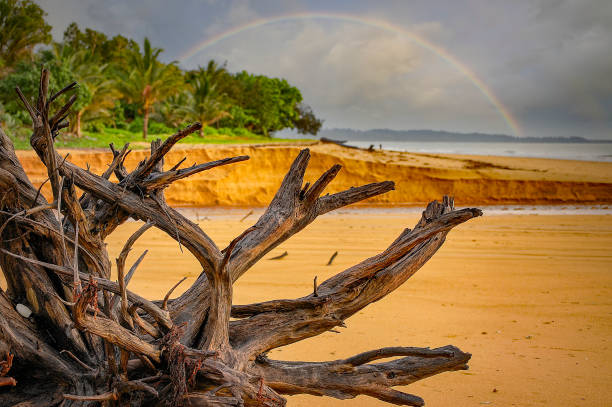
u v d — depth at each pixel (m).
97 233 2.99
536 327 8.07
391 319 8.59
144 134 42.59
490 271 12.30
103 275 3.07
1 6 37.81
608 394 5.35
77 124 34.34
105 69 49.44
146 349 2.66
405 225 20.91
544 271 12.31
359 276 3.18
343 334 7.81
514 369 6.20
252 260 3.13
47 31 40.41
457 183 31.64
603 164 43.78
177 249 15.02
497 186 31.45
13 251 2.86
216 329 2.95
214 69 71.31
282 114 92.31
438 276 11.78
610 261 13.49
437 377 6.01
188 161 30.67
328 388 3.10
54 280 2.95
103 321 2.46
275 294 9.94
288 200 3.22
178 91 53.78
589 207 28.62
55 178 2.67
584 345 7.12
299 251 14.91
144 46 42.47
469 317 8.68
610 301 9.59
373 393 3.12
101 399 2.50
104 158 26.31
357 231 19.00
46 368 2.73
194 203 30.06
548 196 30.97
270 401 2.79
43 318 2.88
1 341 2.57
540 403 5.12
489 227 19.95
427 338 7.53
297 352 6.98
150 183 2.91
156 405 2.73
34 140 2.62
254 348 3.06
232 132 68.94
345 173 32.62
